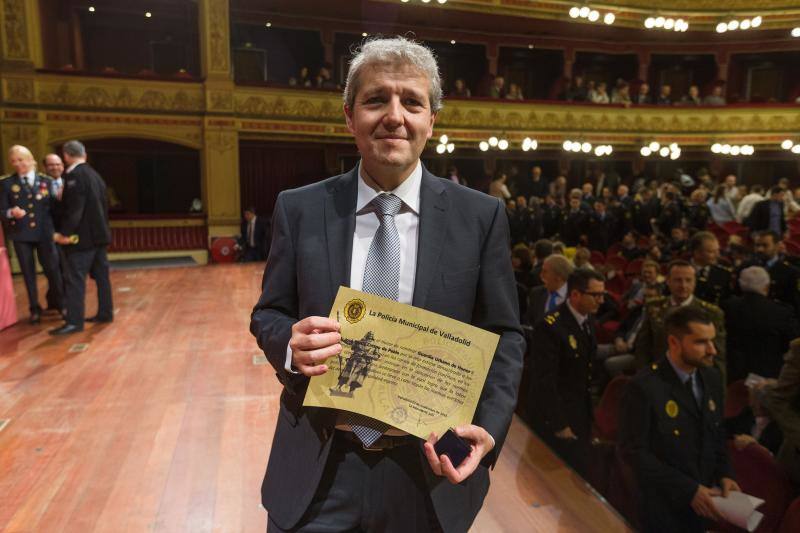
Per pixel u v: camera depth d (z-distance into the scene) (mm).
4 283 4379
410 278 917
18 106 8570
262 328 918
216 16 9500
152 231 9586
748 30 13523
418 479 925
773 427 1857
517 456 2359
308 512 913
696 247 3311
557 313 2457
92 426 2650
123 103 9203
